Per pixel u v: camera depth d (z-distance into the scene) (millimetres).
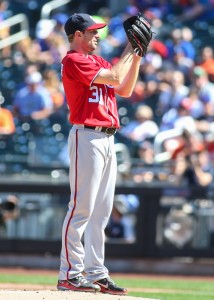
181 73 53094
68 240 20953
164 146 45469
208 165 45094
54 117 51250
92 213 21375
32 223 42906
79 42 21234
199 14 59562
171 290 31859
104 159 21047
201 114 49344
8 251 42875
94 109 20734
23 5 60531
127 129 49438
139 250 42344
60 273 21156
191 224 42312
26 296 19188
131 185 42250
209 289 33375
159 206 42250
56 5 59344
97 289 20984
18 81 54625
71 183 21109
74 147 20875
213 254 42125
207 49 54625
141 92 52812
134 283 35094
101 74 20438
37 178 46000
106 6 61281
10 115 50219
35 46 56562
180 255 42188
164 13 59844
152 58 54281
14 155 49688
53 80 52312
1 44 56656
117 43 56719
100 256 21328
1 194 42500
